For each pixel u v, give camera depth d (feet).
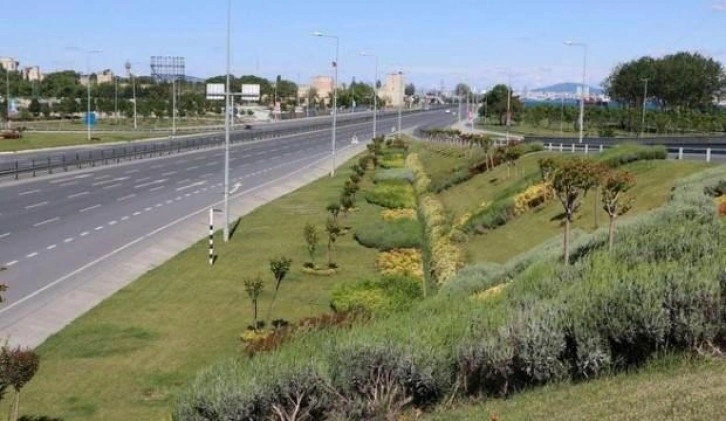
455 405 43.80
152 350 70.23
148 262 106.63
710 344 41.52
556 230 108.68
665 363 41.32
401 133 397.80
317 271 103.65
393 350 43.55
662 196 104.99
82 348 70.28
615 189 76.59
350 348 43.57
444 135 307.17
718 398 34.04
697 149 153.48
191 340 73.51
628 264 55.16
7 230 123.13
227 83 133.49
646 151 132.57
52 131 354.74
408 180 208.13
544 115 411.75
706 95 449.06
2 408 56.65
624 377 41.16
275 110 583.58
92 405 57.57
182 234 126.93
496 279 80.23
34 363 52.01
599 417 35.12
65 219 135.23
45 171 198.08
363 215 154.20
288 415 41.86
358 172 216.33
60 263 101.96
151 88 565.12
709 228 61.98
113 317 80.38
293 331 56.65
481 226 122.01
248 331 75.82
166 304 85.97
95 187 178.60
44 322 77.46
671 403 34.63
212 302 87.15
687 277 43.24
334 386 43.04
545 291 53.88
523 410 39.32
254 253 115.24
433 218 138.72
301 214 154.40
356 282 93.50
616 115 360.69
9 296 85.40
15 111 432.66
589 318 43.21
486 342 44.29
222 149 300.20
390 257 112.88
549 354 43.06
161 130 389.80
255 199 173.99
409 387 43.96
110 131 368.89
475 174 178.09
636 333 41.86
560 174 74.79
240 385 41.32
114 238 120.06
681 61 447.42
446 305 56.13
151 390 60.80
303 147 326.03
